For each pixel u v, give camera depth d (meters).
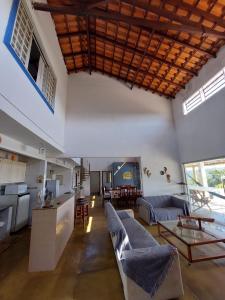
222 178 4.62
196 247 3.30
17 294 2.23
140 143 6.22
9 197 4.51
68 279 2.53
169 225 3.72
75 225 5.16
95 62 6.57
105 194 8.40
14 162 5.06
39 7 3.46
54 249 2.84
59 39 5.54
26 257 3.24
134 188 8.34
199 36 4.14
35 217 2.91
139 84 6.58
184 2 3.48
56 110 5.09
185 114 5.86
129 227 3.50
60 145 5.52
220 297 2.07
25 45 3.22
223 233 3.22
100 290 2.27
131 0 3.55
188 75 5.48
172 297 1.98
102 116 6.30
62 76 5.89
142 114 6.48
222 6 3.40
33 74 4.09
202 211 5.32
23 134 3.53
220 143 4.34
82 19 4.90
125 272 1.94
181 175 6.18
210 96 4.67
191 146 5.55
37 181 5.56
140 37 4.73
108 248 3.53
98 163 12.67
